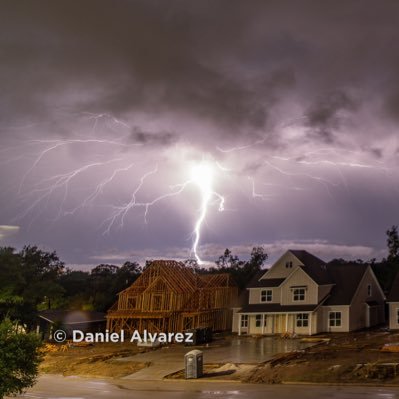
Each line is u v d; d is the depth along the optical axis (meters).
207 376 32.44
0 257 59.84
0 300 58.16
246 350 40.62
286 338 46.72
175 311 52.75
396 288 47.53
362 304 50.84
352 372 28.25
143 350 45.44
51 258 80.75
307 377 28.67
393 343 36.00
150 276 56.25
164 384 31.09
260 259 84.12
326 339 43.44
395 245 69.12
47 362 42.91
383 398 22.67
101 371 37.44
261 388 27.27
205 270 90.31
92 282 85.94
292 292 50.84
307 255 54.47
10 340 21.83
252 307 52.53
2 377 21.11
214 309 56.53
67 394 28.45
